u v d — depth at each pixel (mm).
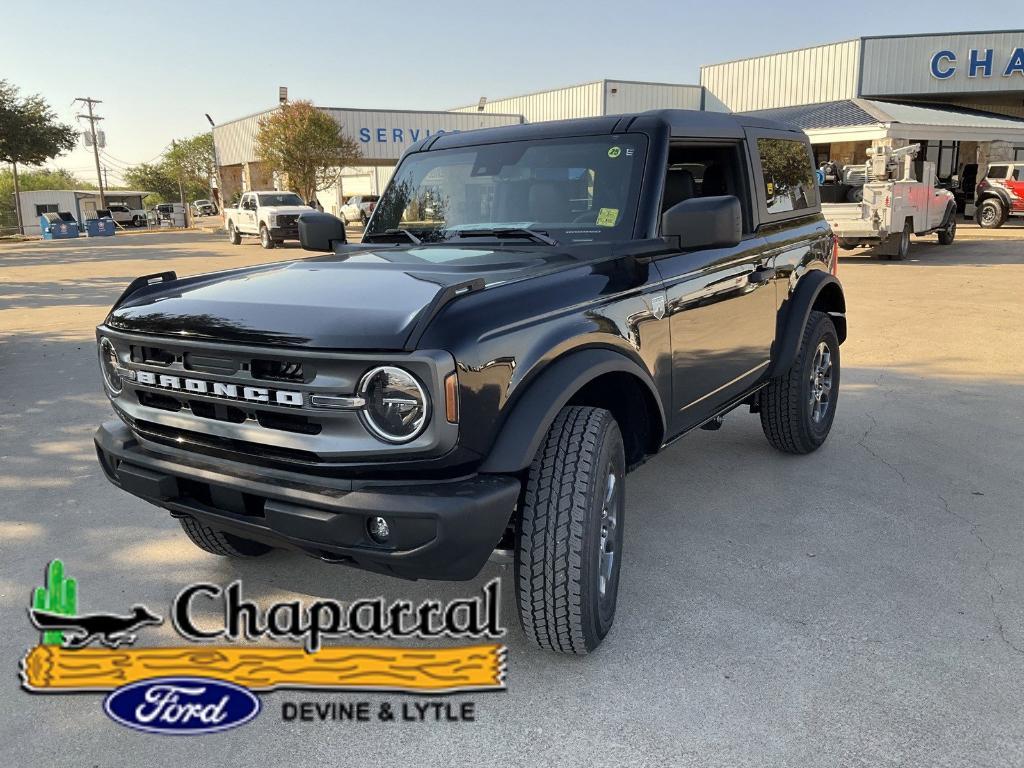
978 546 3969
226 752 2613
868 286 13508
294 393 2516
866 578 3652
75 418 6367
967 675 2910
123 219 62250
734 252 4070
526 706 2803
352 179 53719
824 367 5320
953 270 15609
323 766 2537
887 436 5715
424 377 2367
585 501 2793
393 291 2764
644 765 2496
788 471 5055
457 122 38156
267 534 2693
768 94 35125
